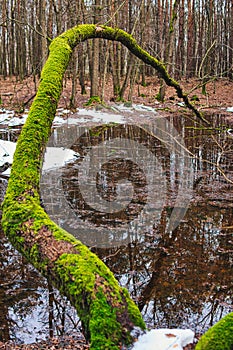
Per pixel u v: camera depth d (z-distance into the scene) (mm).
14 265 4121
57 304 3408
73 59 14938
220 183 6922
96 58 16047
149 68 28562
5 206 2025
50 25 15320
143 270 4012
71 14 12719
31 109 2541
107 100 17359
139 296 3514
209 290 3615
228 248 4504
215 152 9195
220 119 13680
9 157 7914
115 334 1406
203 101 17875
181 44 25703
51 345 2768
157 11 25953
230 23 29109
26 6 21422
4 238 4801
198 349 1423
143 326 1524
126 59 22906
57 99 2672
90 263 1611
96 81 16219
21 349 2723
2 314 3238
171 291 3611
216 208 5730
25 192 2084
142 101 17719
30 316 3209
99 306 1449
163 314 3205
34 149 2334
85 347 2734
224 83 23578
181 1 25859
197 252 4410
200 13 30375
